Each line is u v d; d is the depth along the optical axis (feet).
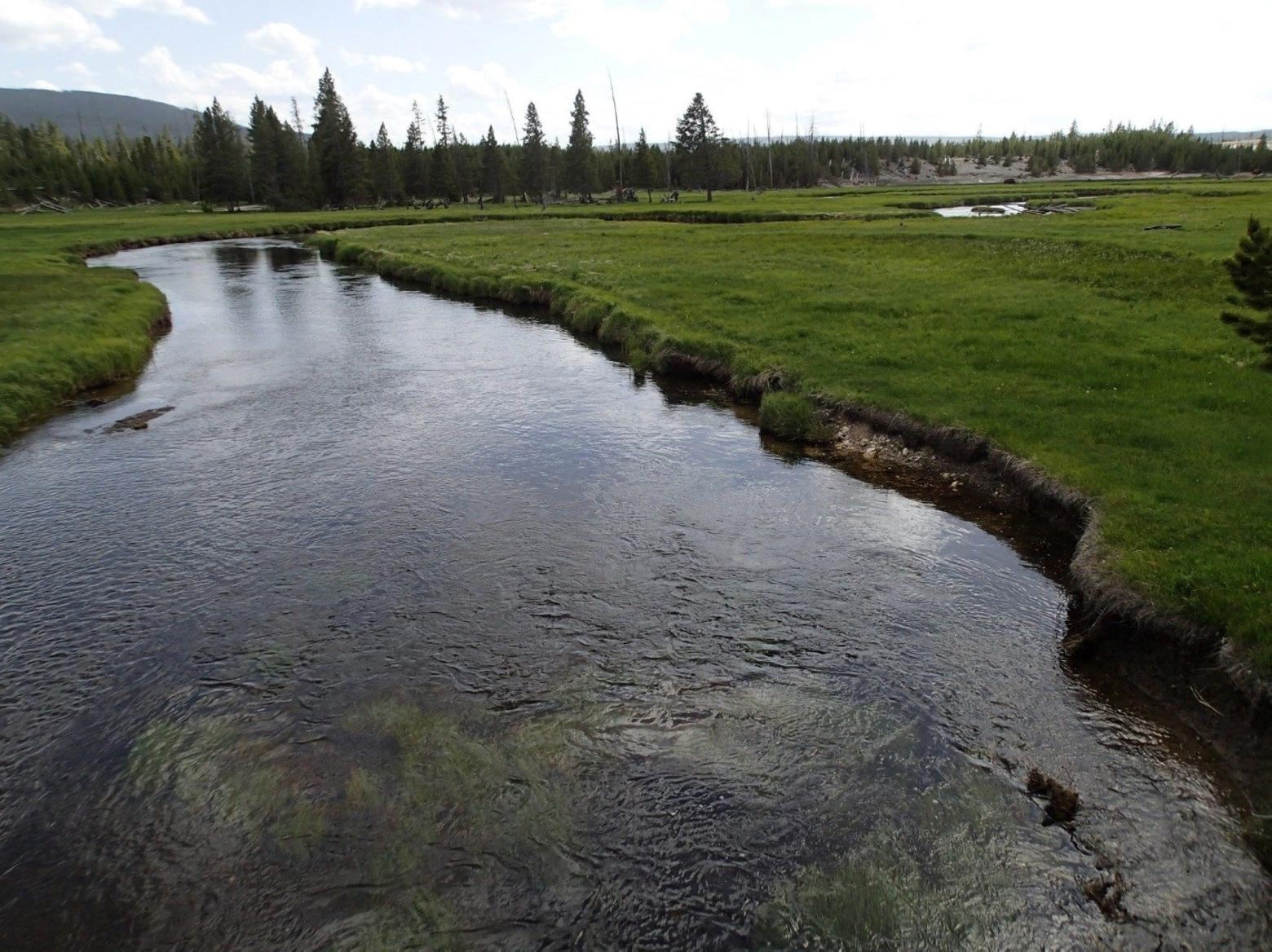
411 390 75.15
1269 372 57.98
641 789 26.27
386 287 144.46
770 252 146.10
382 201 420.77
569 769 27.20
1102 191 305.53
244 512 48.19
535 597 37.99
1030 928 21.53
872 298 96.07
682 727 29.09
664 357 79.46
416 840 24.54
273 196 400.67
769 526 45.32
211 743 28.86
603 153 519.60
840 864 23.45
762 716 29.53
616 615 36.32
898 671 32.14
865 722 29.14
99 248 202.18
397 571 40.65
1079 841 24.02
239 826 25.23
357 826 25.11
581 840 24.45
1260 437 47.16
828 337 78.07
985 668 32.35
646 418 65.62
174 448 59.72
